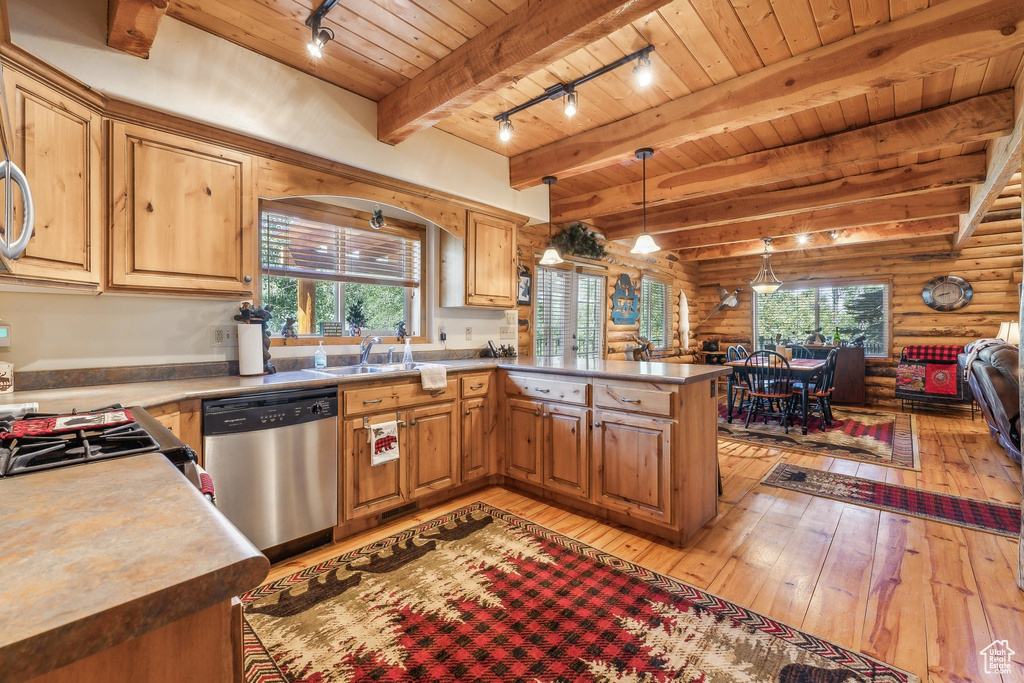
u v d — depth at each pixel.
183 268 2.08
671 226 5.10
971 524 2.59
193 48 2.10
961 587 1.97
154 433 1.19
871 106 2.72
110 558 0.52
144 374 2.19
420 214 3.11
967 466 3.65
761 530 2.55
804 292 7.23
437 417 2.86
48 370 1.94
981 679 1.46
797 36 2.12
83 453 0.96
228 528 0.62
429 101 2.42
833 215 4.97
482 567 2.16
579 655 1.58
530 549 2.34
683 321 7.55
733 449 4.19
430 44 2.22
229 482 2.03
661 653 1.58
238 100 2.23
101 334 2.08
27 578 0.48
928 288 6.12
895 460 3.83
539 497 3.07
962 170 3.45
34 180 1.59
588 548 2.35
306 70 2.47
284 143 2.40
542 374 2.95
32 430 1.11
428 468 2.81
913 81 2.43
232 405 2.03
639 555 2.28
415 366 2.97
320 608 1.84
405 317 3.55
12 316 1.86
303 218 2.94
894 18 2.00
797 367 4.96
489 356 3.95
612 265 5.93
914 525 2.59
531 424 3.03
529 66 2.01
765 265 5.56
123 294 2.02
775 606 1.86
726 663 1.53
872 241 6.03
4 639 0.38
